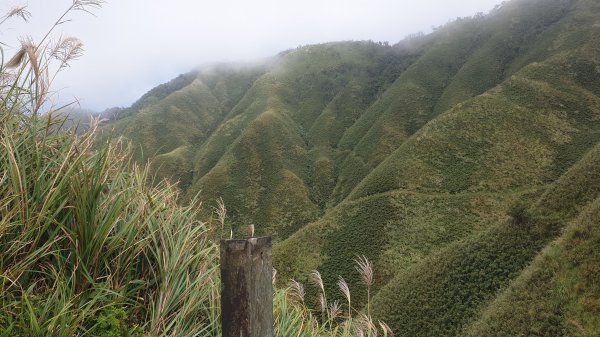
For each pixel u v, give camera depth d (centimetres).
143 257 281
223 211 346
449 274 3719
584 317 2416
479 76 12031
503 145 6956
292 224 8238
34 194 251
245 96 15950
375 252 5225
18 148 271
